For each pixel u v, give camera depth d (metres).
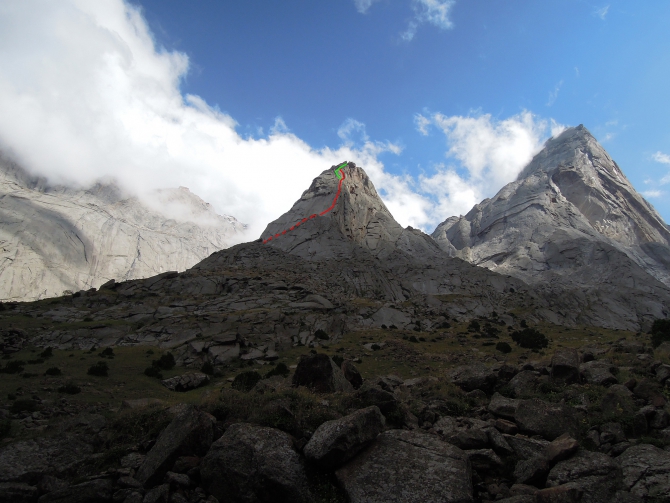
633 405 15.41
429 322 75.44
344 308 73.00
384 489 10.74
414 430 14.61
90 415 15.92
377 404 15.30
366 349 52.16
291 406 14.35
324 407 14.59
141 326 55.44
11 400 25.48
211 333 53.22
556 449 11.83
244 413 14.44
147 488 11.51
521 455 12.70
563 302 100.56
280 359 47.62
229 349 47.34
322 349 52.66
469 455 12.51
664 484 10.34
